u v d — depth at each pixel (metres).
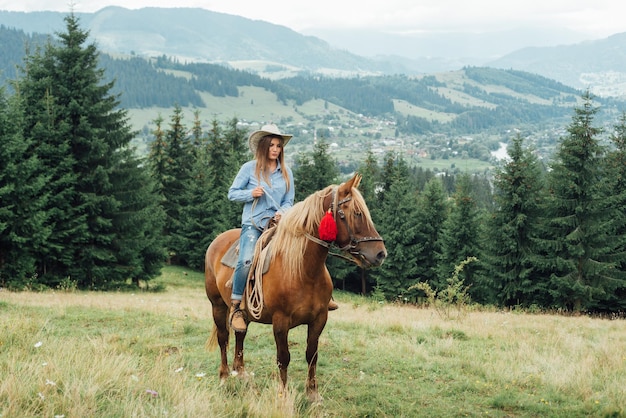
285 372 5.78
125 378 5.77
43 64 27.36
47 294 20.02
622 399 6.49
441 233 43.03
